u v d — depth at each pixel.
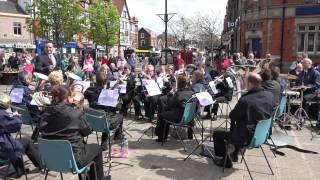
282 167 5.81
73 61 16.31
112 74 9.98
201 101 6.13
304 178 5.33
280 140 7.20
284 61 23.44
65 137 4.25
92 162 4.38
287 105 8.92
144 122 9.04
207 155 6.14
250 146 5.07
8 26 38.75
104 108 6.61
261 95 5.20
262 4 25.00
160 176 5.38
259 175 5.44
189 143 7.14
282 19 23.25
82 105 5.57
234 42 33.78
